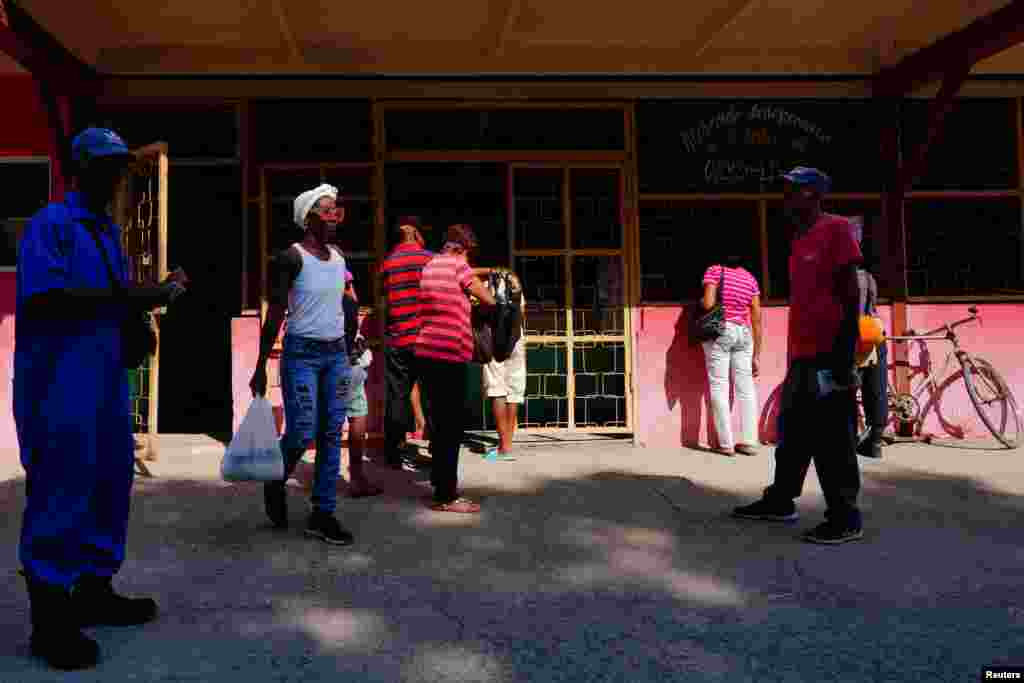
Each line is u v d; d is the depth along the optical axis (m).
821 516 4.78
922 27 7.07
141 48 7.07
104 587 3.12
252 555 4.01
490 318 5.69
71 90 6.88
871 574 3.72
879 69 7.54
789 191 4.46
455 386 4.84
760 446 7.27
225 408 8.91
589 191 7.62
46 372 2.85
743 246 7.66
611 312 7.68
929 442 7.33
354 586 3.56
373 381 7.20
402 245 6.27
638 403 7.30
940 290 7.82
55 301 2.79
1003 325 7.57
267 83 7.24
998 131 7.87
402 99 7.32
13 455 6.83
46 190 7.22
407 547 4.16
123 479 3.10
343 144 7.36
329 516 4.27
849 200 7.70
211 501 5.17
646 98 7.50
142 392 7.01
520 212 7.57
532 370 7.63
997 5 6.51
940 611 3.26
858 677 2.67
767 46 7.36
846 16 6.82
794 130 7.63
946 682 2.63
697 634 3.03
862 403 6.78
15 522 4.65
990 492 5.36
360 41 7.05
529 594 3.47
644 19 6.68
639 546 4.18
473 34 6.95
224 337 8.65
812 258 4.31
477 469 6.22
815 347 4.30
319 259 4.28
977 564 3.86
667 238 7.62
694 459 6.65
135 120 7.39
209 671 2.70
